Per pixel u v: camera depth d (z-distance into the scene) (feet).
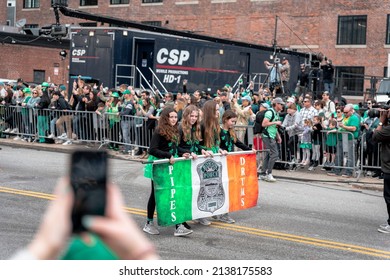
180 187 28.25
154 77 75.15
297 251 26.07
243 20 133.08
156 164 27.25
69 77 76.07
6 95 67.05
